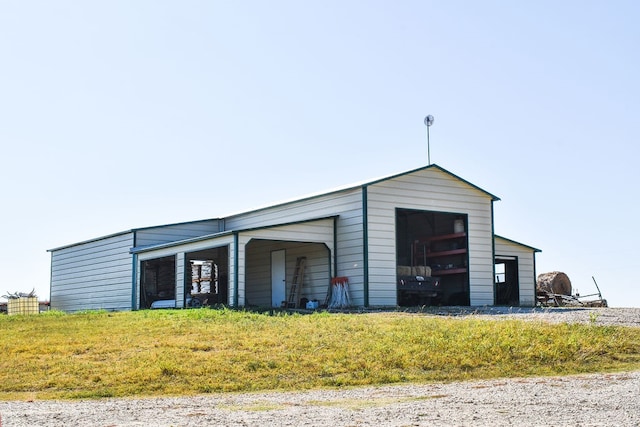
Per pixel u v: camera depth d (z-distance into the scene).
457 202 24.05
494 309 20.30
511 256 27.09
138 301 26.86
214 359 11.38
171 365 10.70
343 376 10.28
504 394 8.42
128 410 7.91
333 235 23.08
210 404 8.32
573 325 13.88
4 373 10.80
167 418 7.25
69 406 8.34
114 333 14.45
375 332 13.49
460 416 6.93
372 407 7.70
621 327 13.99
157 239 29.30
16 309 35.19
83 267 32.94
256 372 10.60
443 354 11.52
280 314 18.27
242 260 21.25
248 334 13.63
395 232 22.64
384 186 22.61
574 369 10.80
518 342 12.18
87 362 11.46
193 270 31.88
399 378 10.24
